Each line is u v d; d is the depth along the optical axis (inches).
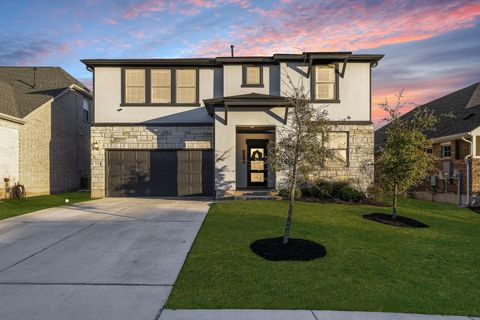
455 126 665.0
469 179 594.6
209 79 630.5
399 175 389.4
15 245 288.8
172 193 627.8
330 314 171.0
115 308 175.3
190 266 235.6
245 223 360.8
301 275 221.9
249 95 573.0
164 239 303.4
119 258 254.5
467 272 237.8
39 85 800.9
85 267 236.1
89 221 380.8
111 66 625.9
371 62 606.5
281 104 534.9
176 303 180.4
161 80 630.5
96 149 621.6
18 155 639.8
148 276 219.1
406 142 387.5
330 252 271.6
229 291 195.9
